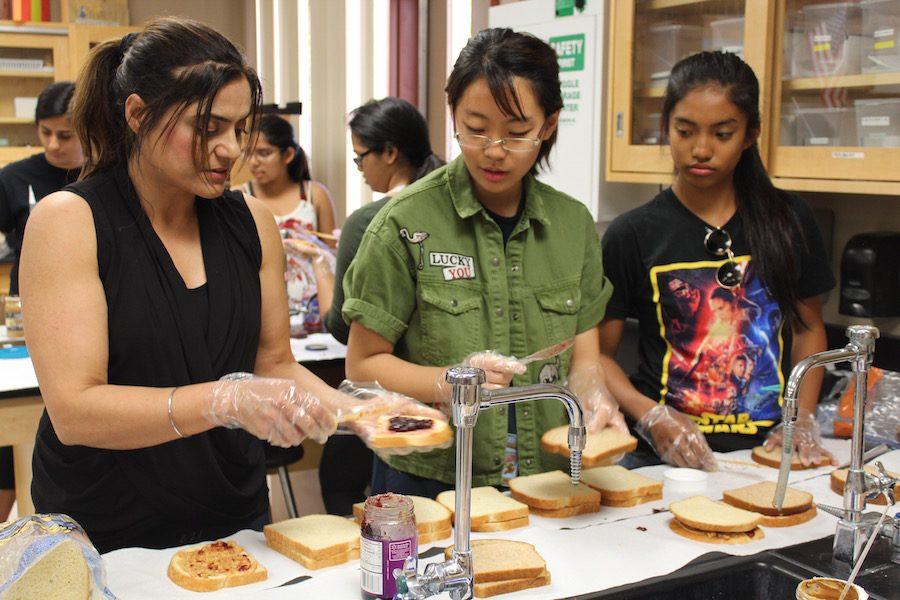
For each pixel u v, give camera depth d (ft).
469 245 5.48
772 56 7.07
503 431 5.52
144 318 4.30
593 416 5.37
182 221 4.53
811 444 5.83
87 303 4.13
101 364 4.18
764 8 6.96
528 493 5.04
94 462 4.42
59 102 9.91
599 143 8.78
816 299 6.63
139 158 4.25
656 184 9.14
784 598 4.23
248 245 4.76
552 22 9.08
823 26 6.87
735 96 5.80
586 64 8.76
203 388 4.08
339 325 7.49
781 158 7.14
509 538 4.57
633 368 8.53
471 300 5.43
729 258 6.24
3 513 9.23
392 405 4.81
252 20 19.99
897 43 6.40
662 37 7.93
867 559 4.32
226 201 4.75
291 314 10.44
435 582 3.49
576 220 5.82
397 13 12.96
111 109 4.33
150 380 4.39
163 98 3.99
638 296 6.54
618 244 6.51
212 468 4.56
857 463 4.30
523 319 5.57
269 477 10.61
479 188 5.45
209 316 4.53
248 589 3.97
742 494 5.03
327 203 13.25
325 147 16.25
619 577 4.12
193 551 4.24
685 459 5.76
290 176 12.91
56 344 4.08
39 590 3.04
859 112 6.71
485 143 4.92
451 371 3.45
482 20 11.64
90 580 3.16
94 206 4.22
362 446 9.45
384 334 5.39
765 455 5.87
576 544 4.51
